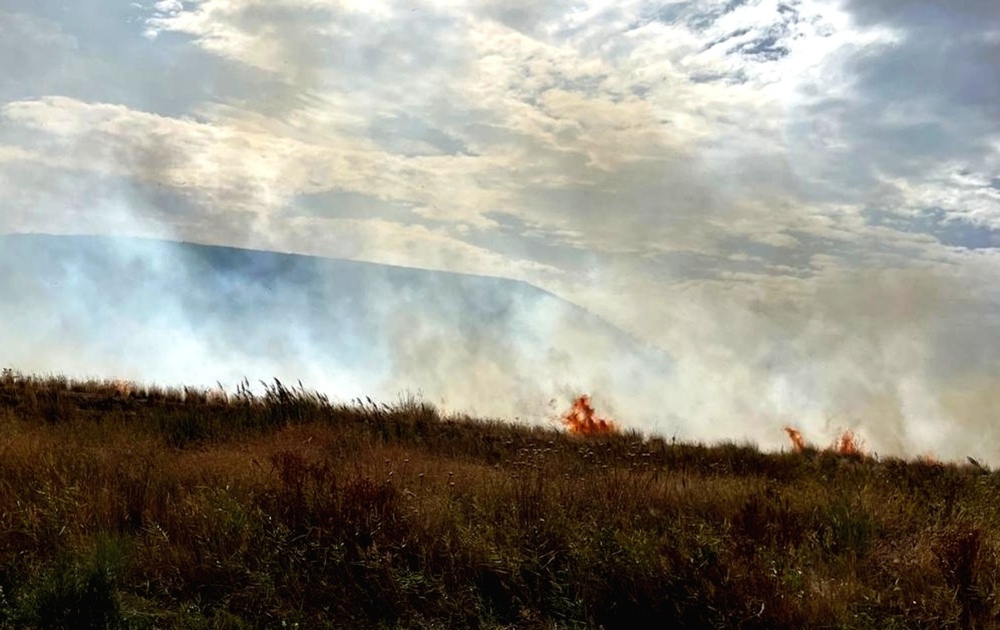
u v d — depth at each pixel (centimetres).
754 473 1441
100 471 906
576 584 684
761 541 788
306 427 1516
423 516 778
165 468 964
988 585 705
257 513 765
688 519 844
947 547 742
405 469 1013
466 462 1341
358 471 921
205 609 647
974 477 1314
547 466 1129
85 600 609
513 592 684
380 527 745
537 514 807
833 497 974
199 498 810
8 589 652
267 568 675
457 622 654
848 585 698
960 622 659
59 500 780
